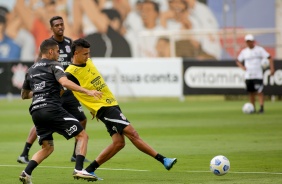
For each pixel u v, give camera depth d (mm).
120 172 31469
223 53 105500
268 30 96000
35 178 30125
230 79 83562
